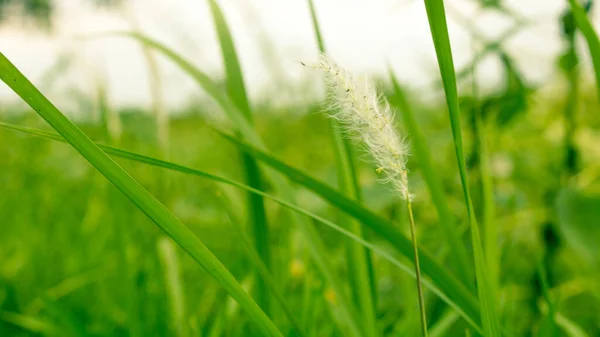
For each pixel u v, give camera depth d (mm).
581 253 986
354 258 795
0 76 532
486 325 589
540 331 774
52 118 542
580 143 1341
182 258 1513
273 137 2990
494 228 791
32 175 2029
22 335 1225
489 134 1211
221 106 799
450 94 544
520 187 1338
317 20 713
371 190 1389
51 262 1524
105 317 1242
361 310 786
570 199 1035
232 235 1590
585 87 1383
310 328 882
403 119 782
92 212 1604
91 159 553
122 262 966
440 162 1641
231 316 952
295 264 1182
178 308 938
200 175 618
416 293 980
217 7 819
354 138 557
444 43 538
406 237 708
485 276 585
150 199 566
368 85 557
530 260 1199
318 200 1587
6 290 1342
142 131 2092
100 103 1015
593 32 649
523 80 1140
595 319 1196
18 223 1738
